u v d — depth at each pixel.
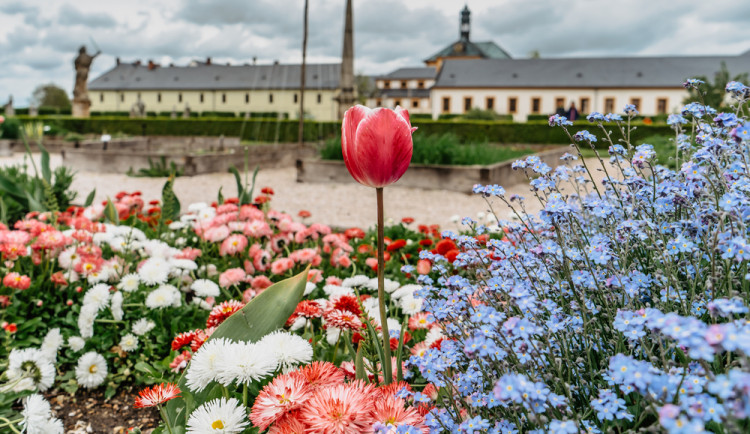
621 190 1.86
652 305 1.46
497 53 99.81
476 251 1.74
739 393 0.76
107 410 2.48
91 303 2.68
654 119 27.61
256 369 1.45
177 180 11.00
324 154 11.52
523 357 1.14
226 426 1.36
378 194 1.44
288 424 1.28
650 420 1.18
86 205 4.57
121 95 79.94
